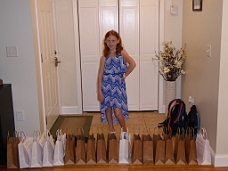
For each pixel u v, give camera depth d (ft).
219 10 8.52
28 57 10.19
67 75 14.47
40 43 10.96
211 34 9.30
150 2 13.70
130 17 13.89
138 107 14.82
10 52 10.14
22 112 10.60
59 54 14.23
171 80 13.46
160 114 14.44
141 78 14.48
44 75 11.55
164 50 13.44
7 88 10.01
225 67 8.54
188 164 9.21
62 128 12.76
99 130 12.51
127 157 9.37
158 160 9.21
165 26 13.66
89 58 14.39
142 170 8.97
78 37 14.15
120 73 10.50
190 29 12.13
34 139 9.50
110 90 10.52
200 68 10.65
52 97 12.99
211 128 9.46
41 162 9.39
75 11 13.76
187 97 12.80
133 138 9.84
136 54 14.23
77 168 9.18
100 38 14.17
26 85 10.40
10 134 10.26
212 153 9.30
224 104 8.75
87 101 14.89
